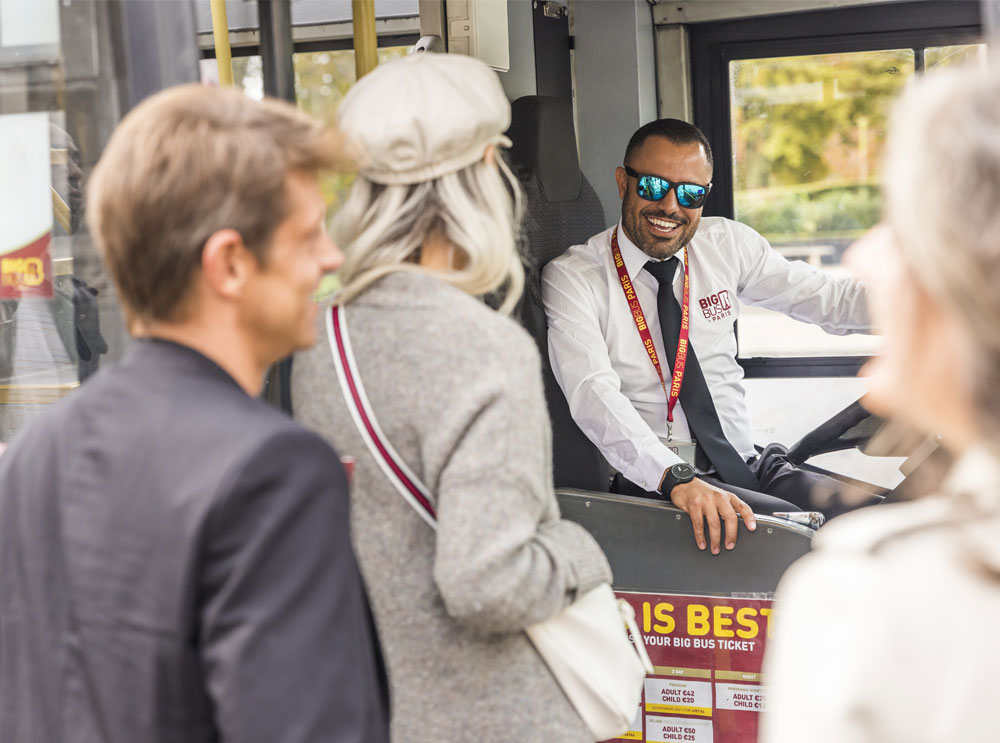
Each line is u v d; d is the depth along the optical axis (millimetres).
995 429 546
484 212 1259
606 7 3121
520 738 1198
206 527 789
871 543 601
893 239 588
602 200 3201
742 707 2143
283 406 1494
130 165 857
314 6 2809
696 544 2168
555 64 3084
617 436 2521
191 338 887
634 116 3139
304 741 767
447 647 1192
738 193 3268
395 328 1191
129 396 865
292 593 792
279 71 1483
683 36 3238
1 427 1483
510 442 1125
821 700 571
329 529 827
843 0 3092
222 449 809
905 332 578
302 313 938
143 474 823
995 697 546
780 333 3303
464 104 1234
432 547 1191
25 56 1429
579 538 1262
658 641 2189
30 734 849
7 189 1452
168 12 1392
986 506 574
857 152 3178
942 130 553
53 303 1465
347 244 1271
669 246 2740
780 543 2115
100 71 1411
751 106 3238
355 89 1287
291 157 896
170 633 790
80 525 838
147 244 856
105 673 815
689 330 2918
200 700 805
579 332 2668
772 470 2867
